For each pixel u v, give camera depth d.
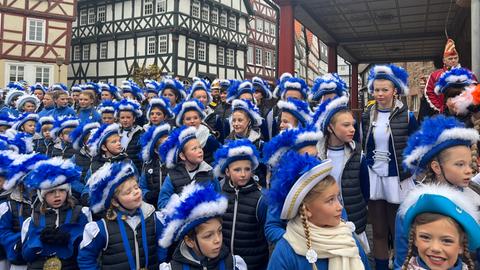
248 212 3.09
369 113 4.20
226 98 6.46
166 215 2.45
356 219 3.31
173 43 26.47
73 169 3.12
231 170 3.15
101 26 29.53
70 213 3.08
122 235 2.76
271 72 37.12
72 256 3.01
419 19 11.16
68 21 28.45
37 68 27.62
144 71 22.78
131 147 5.68
